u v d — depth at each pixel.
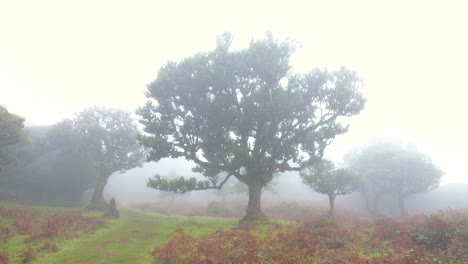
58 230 15.77
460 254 9.12
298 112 21.33
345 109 20.27
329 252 10.04
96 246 12.93
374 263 8.24
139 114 22.89
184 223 21.81
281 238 13.07
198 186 22.67
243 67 21.36
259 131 21.39
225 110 21.80
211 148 22.16
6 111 22.44
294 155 22.61
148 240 14.84
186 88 22.03
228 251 10.34
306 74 21.12
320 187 28.67
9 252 10.97
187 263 9.30
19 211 22.66
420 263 8.02
